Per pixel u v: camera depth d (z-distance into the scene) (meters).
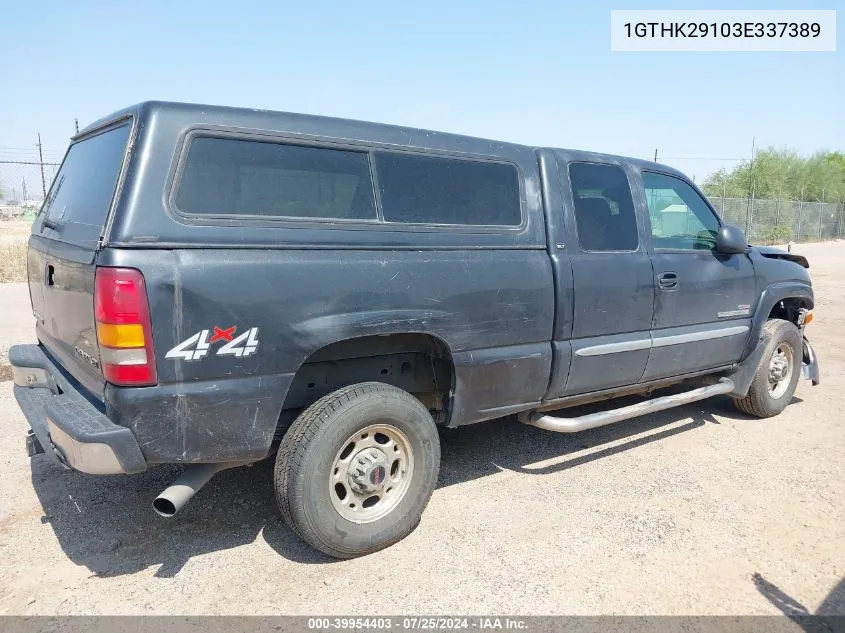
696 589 3.04
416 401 3.37
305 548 3.36
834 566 3.26
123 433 2.65
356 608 2.86
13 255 14.75
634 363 4.39
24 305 9.91
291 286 2.94
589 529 3.59
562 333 3.94
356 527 3.19
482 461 4.54
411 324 3.30
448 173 3.60
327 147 3.18
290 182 3.05
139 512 3.71
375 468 3.24
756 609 2.90
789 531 3.60
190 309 2.71
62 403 3.01
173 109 2.81
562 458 4.62
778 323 5.53
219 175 2.86
